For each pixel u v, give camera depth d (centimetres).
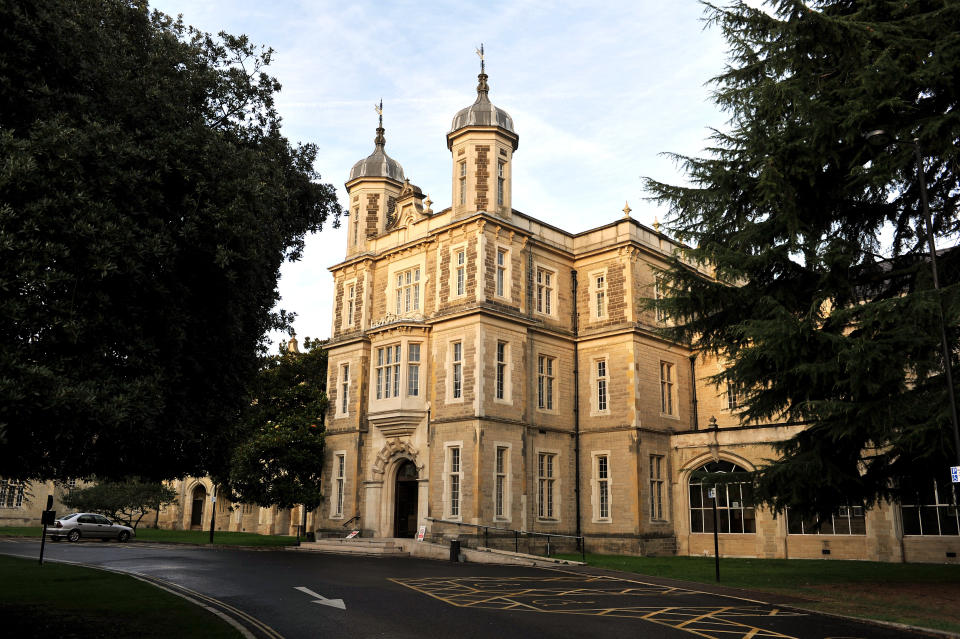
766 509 2602
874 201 1630
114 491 3931
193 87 1188
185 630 988
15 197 795
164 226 961
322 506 3028
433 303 2822
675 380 3005
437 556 2342
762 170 1495
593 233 3027
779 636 997
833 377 1381
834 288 1501
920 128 1391
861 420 1358
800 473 1485
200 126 1044
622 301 2856
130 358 927
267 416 3173
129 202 935
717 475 1648
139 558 2236
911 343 1310
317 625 1064
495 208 2736
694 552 2773
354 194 3328
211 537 3192
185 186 1014
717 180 1653
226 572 1788
